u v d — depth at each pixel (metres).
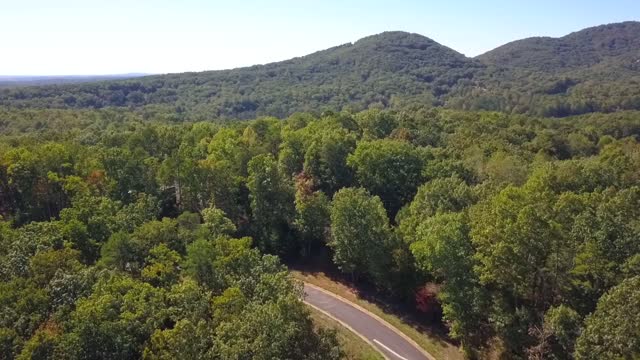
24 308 39.03
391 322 56.69
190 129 104.75
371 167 78.44
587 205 50.81
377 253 59.09
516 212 45.81
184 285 40.91
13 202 69.75
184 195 73.75
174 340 33.78
